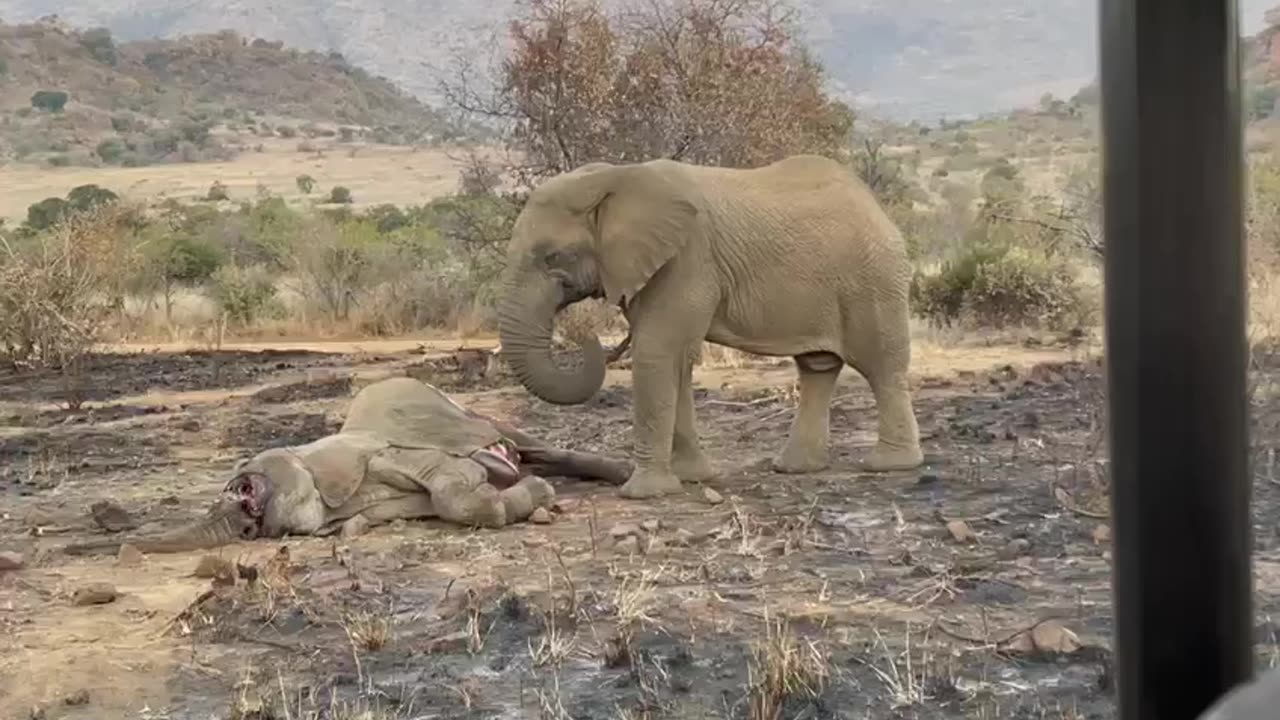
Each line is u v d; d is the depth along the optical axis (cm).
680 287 961
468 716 539
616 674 585
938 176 3972
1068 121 5175
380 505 883
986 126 5772
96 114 11862
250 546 833
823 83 2503
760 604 677
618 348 1171
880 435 1032
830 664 581
